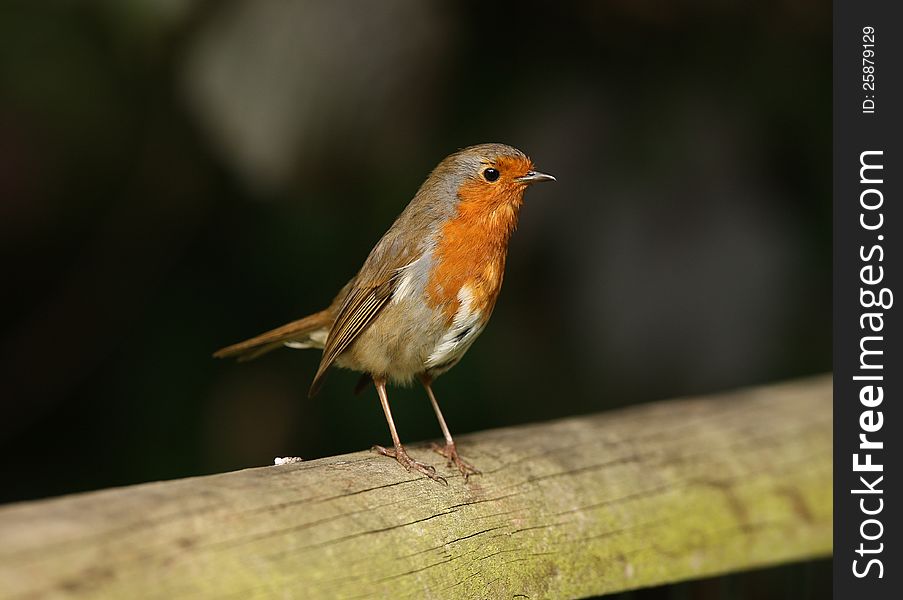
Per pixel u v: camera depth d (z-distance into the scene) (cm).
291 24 998
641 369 1028
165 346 1252
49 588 378
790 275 1048
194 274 1262
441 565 536
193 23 1016
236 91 1000
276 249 1242
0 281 1336
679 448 768
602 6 1109
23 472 1228
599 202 1065
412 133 1068
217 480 473
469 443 682
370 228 1203
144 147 1252
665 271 1033
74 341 1268
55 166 1262
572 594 628
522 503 621
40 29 1140
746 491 783
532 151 1087
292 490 484
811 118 1118
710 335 1019
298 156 1019
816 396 945
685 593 792
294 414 1206
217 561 427
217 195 1268
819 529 829
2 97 1163
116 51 1143
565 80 1112
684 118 1088
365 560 486
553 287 1077
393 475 561
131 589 398
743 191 1066
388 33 1014
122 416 1238
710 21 1112
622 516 680
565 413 1077
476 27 1115
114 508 416
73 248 1305
